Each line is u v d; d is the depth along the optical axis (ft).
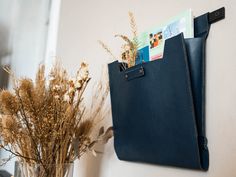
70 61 4.26
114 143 2.94
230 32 1.93
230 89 1.87
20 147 2.84
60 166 2.86
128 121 2.68
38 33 5.44
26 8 5.71
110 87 2.96
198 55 2.06
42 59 5.27
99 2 3.74
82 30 4.07
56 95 2.81
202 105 2.02
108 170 3.13
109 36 3.42
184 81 2.02
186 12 2.19
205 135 2.02
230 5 1.95
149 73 2.35
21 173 2.91
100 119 3.36
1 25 5.81
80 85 2.84
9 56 5.54
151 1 2.80
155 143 2.33
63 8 4.70
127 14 3.14
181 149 2.07
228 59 1.91
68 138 2.87
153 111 2.33
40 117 2.74
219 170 1.89
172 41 2.11
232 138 1.82
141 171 2.63
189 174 2.12
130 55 2.67
